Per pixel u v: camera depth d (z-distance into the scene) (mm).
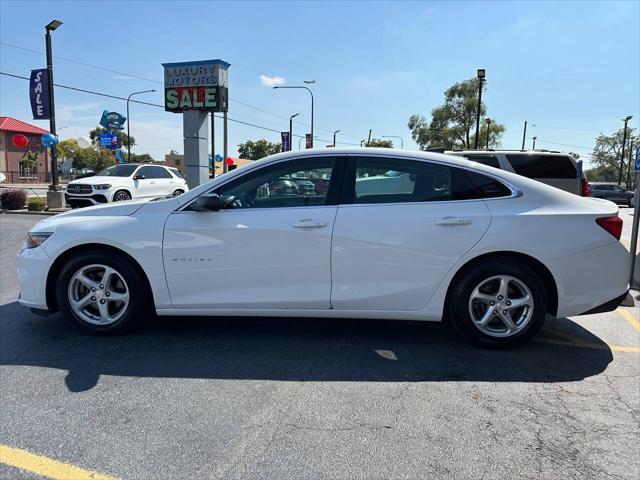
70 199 15711
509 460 2688
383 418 3109
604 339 4613
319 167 4238
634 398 3420
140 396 3379
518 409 3246
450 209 4062
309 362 3967
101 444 2811
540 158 9820
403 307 4137
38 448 2771
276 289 4168
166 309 4289
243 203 4246
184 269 4211
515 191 4141
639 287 6824
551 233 3984
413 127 63375
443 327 4832
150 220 4246
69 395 3389
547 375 3777
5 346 4258
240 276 4176
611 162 69875
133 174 16484
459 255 4023
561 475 2562
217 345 4316
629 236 13688
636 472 2594
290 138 37281
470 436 2916
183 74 18453
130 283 4320
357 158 4227
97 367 3846
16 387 3504
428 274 4062
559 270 4008
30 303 4434
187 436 2891
